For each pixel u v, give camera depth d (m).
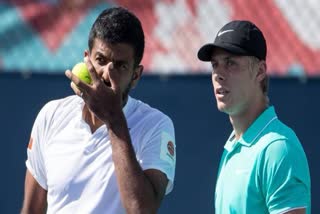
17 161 25.09
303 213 12.59
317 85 23.72
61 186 12.54
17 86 25.09
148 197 11.82
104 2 25.17
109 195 12.31
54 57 25.05
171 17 24.80
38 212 13.45
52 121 13.06
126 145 11.92
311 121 23.73
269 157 12.66
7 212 25.09
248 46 13.16
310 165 23.67
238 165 13.13
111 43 12.10
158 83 24.39
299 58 24.02
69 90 24.94
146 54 24.59
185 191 24.25
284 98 23.84
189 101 24.25
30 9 25.44
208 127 24.19
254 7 24.59
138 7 25.03
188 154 24.27
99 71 12.30
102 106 12.00
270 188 12.62
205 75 24.17
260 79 13.50
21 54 25.17
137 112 12.88
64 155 12.67
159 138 12.64
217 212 13.75
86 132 12.73
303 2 24.41
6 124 25.14
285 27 24.34
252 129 13.21
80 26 25.12
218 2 24.72
